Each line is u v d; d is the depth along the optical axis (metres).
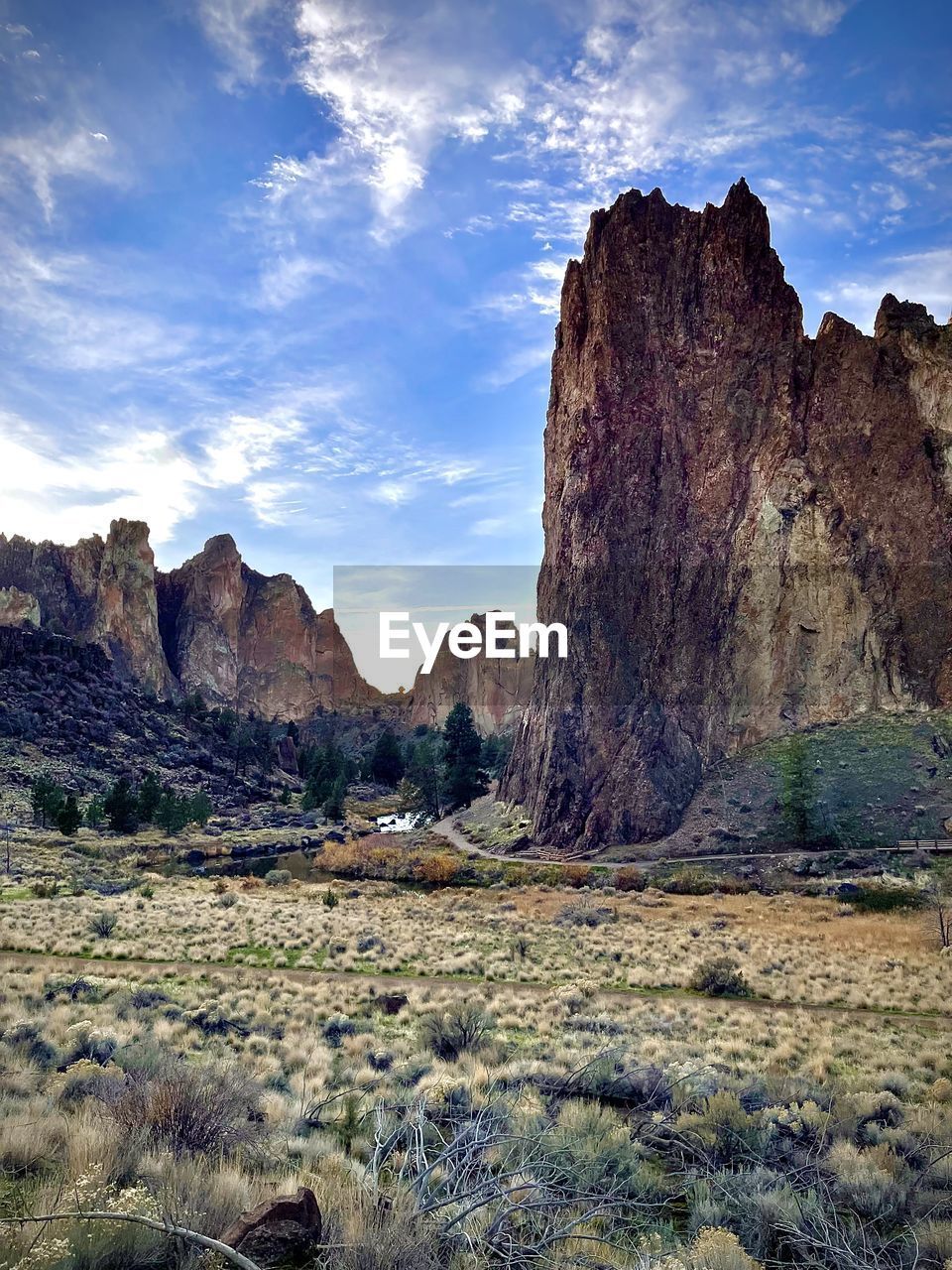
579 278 111.81
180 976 28.17
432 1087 12.17
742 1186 9.61
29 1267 5.30
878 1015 27.78
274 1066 15.66
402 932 42.22
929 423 99.88
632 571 97.88
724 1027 24.03
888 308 108.69
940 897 56.12
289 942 37.00
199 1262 5.73
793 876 66.69
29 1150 7.92
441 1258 6.59
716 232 108.62
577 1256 7.23
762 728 93.19
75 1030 15.73
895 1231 9.14
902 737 85.31
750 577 97.88
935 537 96.19
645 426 102.38
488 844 88.88
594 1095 13.96
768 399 103.88
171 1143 8.52
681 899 62.34
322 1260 6.00
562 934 44.97
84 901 46.41
